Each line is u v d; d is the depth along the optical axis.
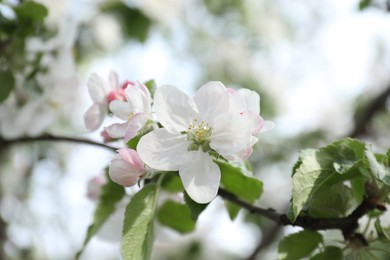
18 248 1.04
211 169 0.48
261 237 0.99
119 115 0.49
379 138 1.07
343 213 0.50
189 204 0.50
